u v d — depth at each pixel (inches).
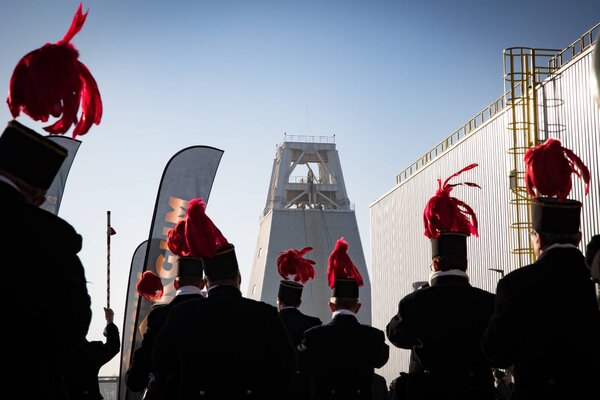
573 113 941.2
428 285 304.2
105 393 1007.6
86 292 170.6
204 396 238.4
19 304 160.4
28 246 163.9
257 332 243.9
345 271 340.8
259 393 242.5
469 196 1254.9
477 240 1214.9
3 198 167.2
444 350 276.2
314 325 394.9
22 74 176.9
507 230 1115.3
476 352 276.4
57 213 472.7
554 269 219.9
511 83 1033.5
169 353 244.7
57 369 167.6
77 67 181.0
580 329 216.2
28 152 172.2
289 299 400.8
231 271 254.4
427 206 301.9
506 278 221.8
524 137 1016.9
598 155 884.0
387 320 1710.1
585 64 915.4
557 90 976.9
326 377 327.9
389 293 1701.5
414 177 1539.1
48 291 163.3
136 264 565.6
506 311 219.1
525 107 1050.1
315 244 3612.2
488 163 1182.9
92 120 184.5
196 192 530.0
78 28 185.9
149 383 312.0
